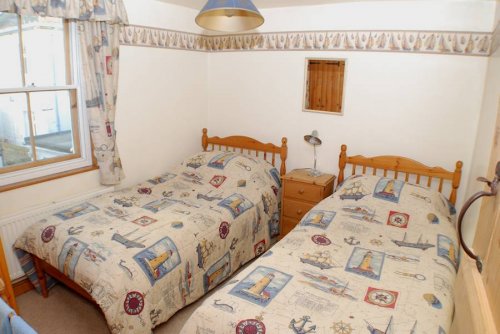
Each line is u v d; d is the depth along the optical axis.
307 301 1.69
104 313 1.89
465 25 2.70
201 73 3.90
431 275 1.92
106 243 2.16
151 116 3.42
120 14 2.80
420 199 2.67
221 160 3.47
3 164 2.51
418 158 3.05
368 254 2.12
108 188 3.07
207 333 1.59
